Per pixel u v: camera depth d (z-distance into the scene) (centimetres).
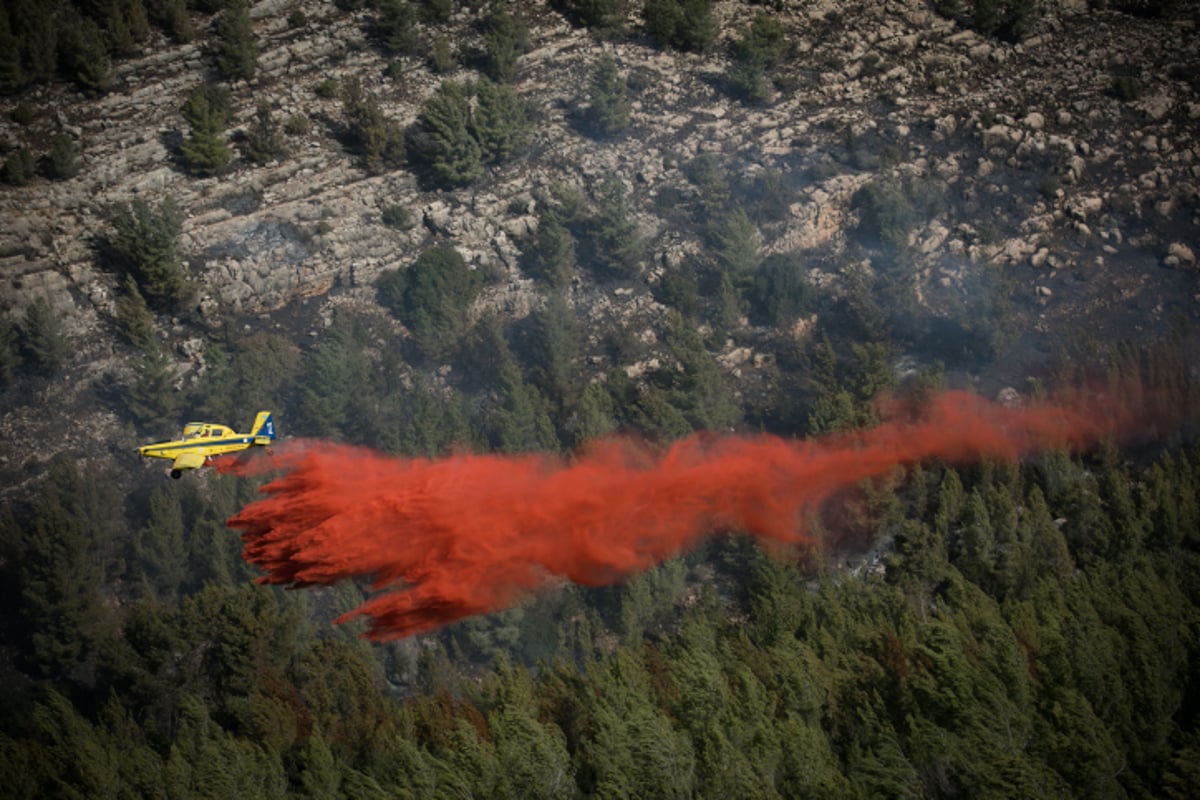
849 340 9144
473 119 9988
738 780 5425
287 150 10094
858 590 7488
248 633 7438
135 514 8462
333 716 7031
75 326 9169
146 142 10106
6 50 10212
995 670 5962
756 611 7381
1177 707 6181
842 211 9812
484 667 7756
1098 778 5247
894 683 6256
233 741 6388
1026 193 10144
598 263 9494
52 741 7300
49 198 9675
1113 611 6775
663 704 6494
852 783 5381
